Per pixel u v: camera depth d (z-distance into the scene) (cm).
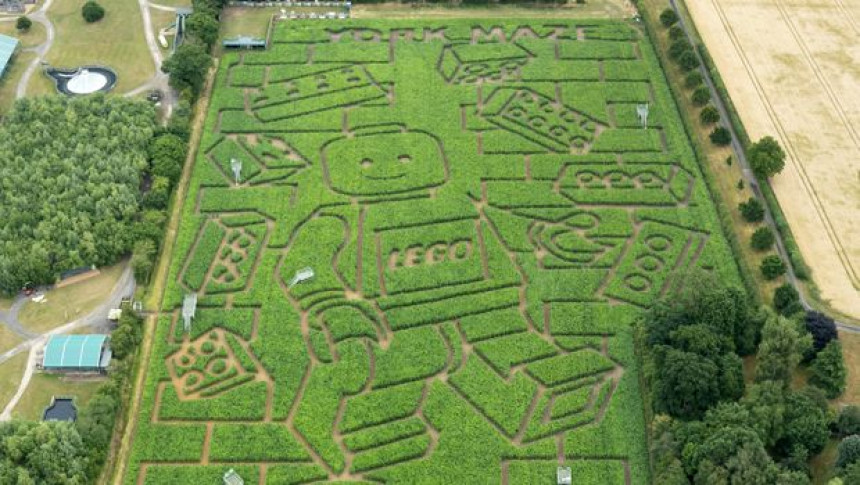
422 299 11081
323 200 12475
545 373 10256
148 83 14600
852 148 13538
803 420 9150
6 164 12488
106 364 10206
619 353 10444
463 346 10600
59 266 11262
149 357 10450
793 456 8994
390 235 11938
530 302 11062
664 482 8775
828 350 9975
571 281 11344
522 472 9325
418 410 9950
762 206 12344
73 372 10269
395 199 12538
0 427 9169
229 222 12112
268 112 14012
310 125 13788
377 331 10719
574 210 12350
